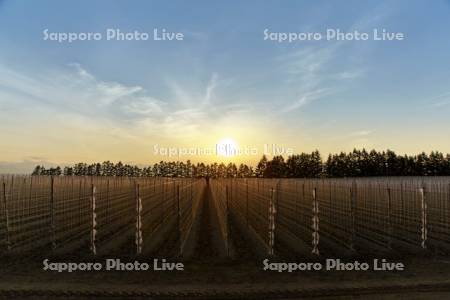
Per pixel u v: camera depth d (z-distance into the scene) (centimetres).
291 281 1218
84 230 2172
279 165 11181
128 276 1265
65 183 4459
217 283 1199
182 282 1208
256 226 2345
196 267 1376
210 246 1762
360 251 1673
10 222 2323
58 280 1221
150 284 1189
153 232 2152
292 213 2900
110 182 4709
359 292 1120
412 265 1410
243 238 1975
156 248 1717
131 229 2228
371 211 2719
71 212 2812
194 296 1093
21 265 1394
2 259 1481
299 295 1101
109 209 2991
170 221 2580
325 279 1238
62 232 2083
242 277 1259
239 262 1450
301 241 1900
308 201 3544
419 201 2923
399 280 1223
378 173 10244
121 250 1670
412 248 1731
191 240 1916
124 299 1072
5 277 1249
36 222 2367
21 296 1089
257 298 1083
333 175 10462
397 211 2689
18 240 1873
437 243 1844
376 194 3294
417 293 1109
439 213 2534
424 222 1742
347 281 1216
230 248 1716
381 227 2242
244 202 3741
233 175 13388
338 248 1739
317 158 10700
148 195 4022
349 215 2588
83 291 1123
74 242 1836
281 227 2312
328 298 1080
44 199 3375
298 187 4434
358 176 10288
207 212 3272
